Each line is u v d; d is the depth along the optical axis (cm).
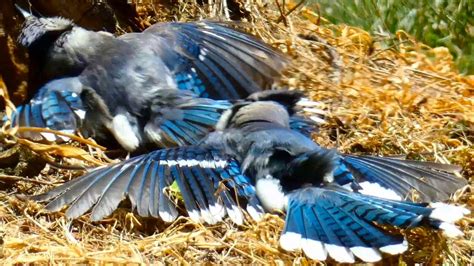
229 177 1080
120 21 1416
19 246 1035
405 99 1318
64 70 1218
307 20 1506
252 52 1284
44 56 1223
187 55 1263
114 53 1212
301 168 1068
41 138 1170
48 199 1086
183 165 1085
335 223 998
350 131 1277
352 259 965
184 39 1270
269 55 1288
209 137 1122
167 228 1074
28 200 1095
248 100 1218
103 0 1385
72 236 1062
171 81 1229
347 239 980
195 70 1264
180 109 1180
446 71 1406
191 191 1066
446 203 1136
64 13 1345
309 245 977
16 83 1265
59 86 1205
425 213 998
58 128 1182
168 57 1250
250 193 1075
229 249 1044
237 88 1273
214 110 1173
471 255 1077
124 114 1192
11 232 1070
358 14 1530
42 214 1098
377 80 1376
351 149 1262
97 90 1198
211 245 1050
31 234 1070
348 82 1355
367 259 964
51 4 1329
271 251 1036
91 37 1223
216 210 1056
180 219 1081
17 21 1258
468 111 1310
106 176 1070
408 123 1287
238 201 1068
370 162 1115
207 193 1065
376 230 988
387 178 1099
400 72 1380
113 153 1213
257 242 1047
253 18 1468
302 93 1230
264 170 1079
